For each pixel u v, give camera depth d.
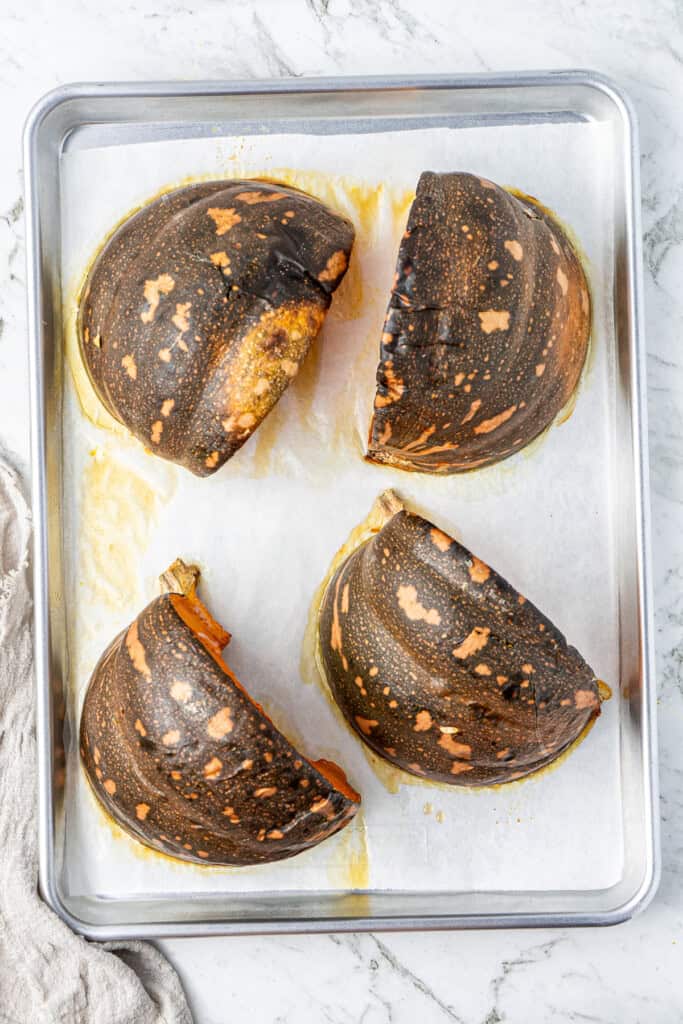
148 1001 0.85
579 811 0.85
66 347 0.86
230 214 0.78
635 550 0.85
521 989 0.86
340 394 0.86
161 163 0.86
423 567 0.75
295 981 0.86
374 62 0.88
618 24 0.87
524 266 0.76
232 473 0.86
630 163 0.84
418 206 0.74
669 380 0.88
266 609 0.86
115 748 0.78
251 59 0.88
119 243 0.81
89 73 0.87
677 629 0.87
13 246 0.87
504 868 0.85
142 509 0.86
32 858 0.85
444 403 0.76
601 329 0.86
